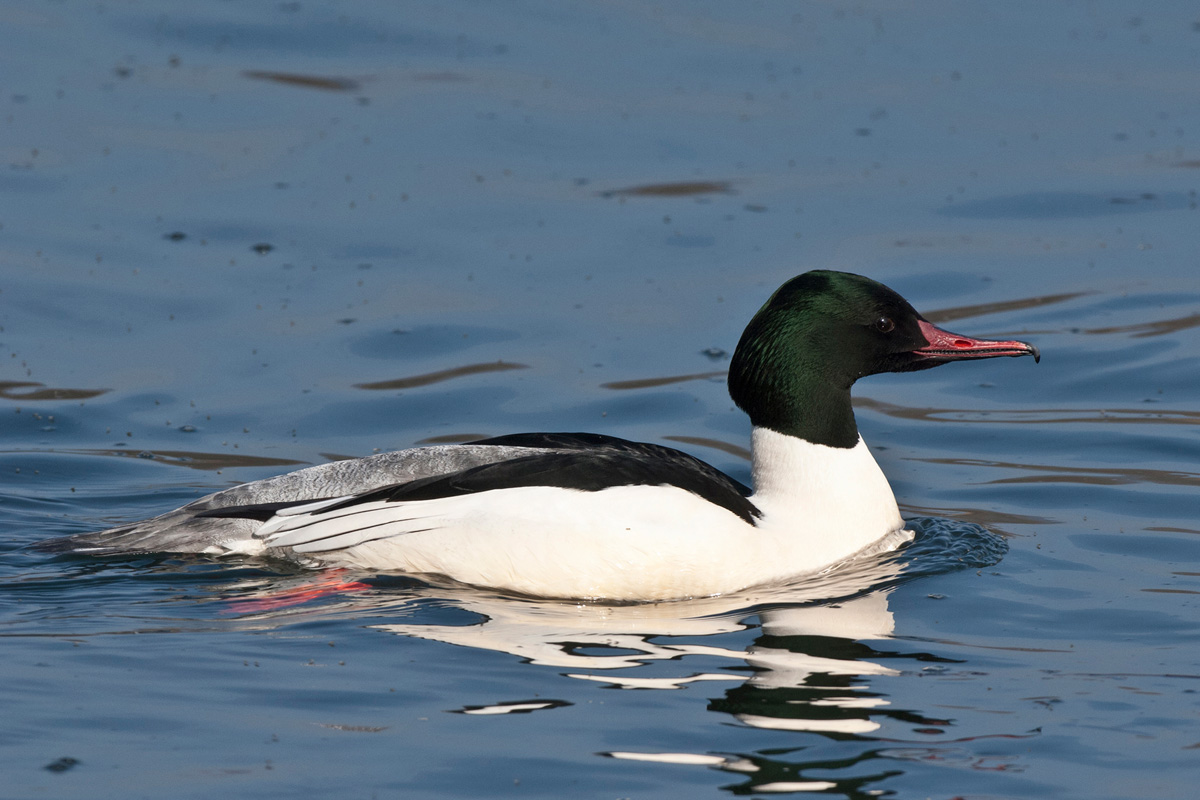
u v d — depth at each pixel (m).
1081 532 11.07
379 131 20.12
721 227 17.75
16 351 14.64
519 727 7.73
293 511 10.41
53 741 7.51
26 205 17.56
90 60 21.78
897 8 25.52
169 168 18.75
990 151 19.91
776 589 10.00
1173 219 17.92
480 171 19.16
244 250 16.91
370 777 7.19
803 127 20.61
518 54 22.92
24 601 9.67
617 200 18.45
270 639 8.96
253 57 22.38
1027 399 14.12
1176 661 8.66
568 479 10.03
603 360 14.73
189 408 13.70
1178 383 14.06
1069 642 8.99
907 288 16.11
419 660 8.62
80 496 12.01
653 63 22.75
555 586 9.79
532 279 16.52
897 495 12.02
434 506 10.09
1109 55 23.11
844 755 7.45
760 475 10.73
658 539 9.73
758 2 25.80
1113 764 7.38
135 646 8.82
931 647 8.91
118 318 15.38
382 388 14.15
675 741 7.58
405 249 17.12
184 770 7.23
